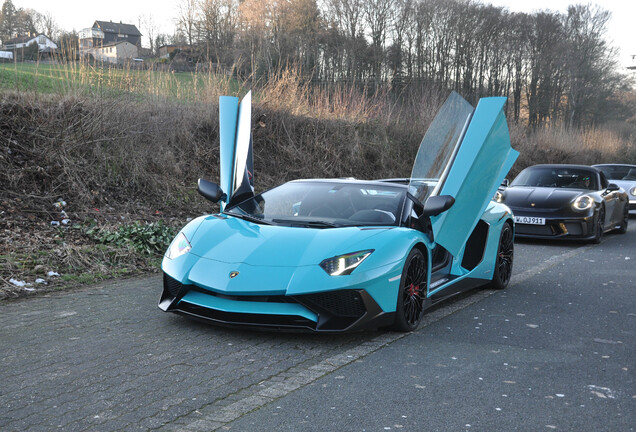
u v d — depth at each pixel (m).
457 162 4.50
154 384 2.88
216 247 3.95
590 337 4.06
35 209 7.16
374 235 3.96
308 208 4.52
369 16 43.50
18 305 4.45
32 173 7.71
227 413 2.55
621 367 3.39
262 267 3.67
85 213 7.48
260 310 3.57
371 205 4.52
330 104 14.30
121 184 8.67
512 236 6.04
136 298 4.77
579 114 53.41
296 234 3.96
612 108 53.78
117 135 8.91
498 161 4.83
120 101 9.26
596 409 2.74
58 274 5.42
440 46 47.09
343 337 3.86
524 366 3.36
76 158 8.35
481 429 2.47
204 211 9.06
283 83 13.07
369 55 36.59
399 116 15.91
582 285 6.07
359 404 2.71
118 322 4.03
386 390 2.90
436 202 4.18
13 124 8.20
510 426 2.51
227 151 4.98
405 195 4.68
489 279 5.63
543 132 26.55
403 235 4.05
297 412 2.59
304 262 3.65
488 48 50.44
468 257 5.41
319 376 3.08
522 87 53.81
